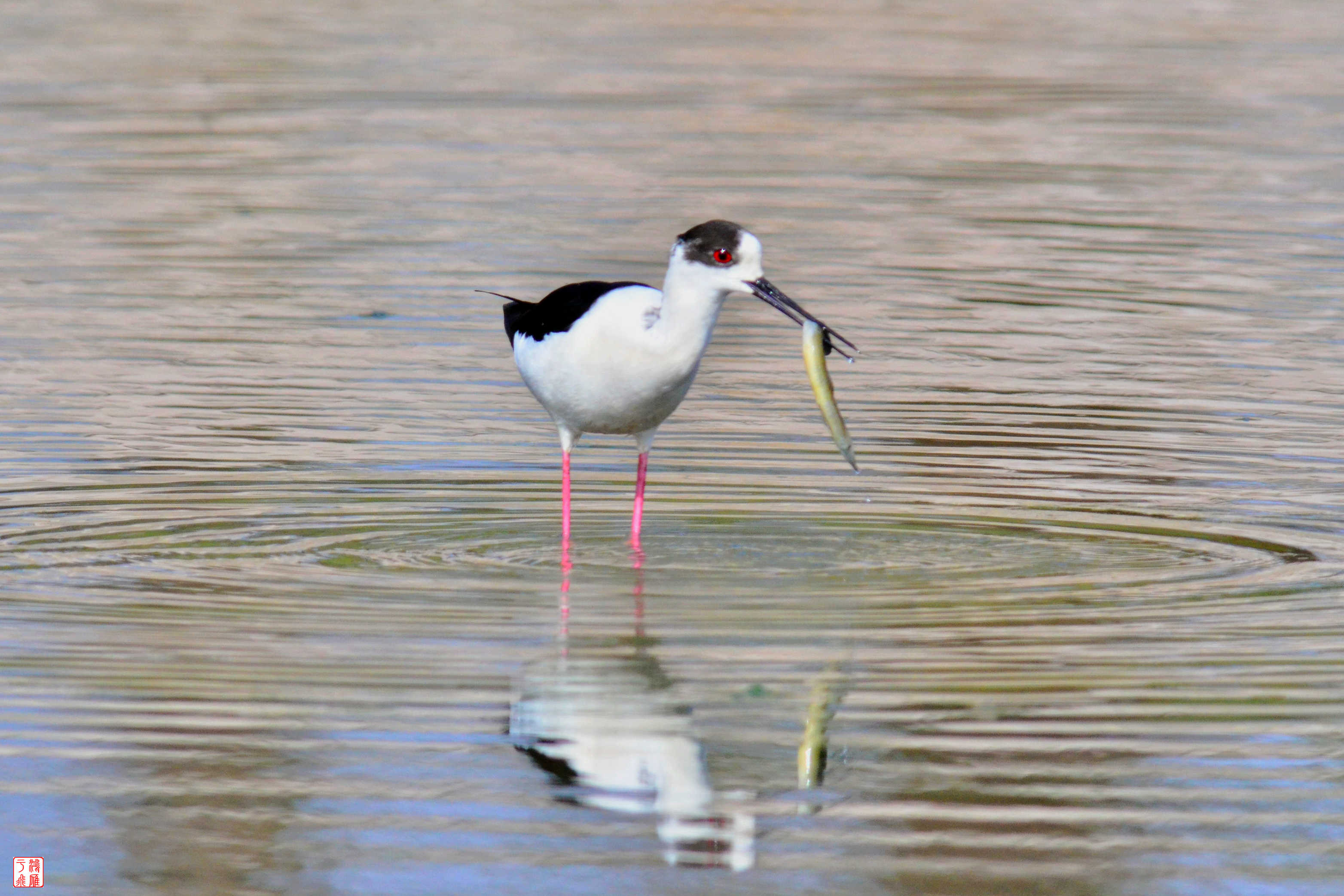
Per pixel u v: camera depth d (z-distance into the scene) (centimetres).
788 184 2303
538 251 1975
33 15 3369
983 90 2862
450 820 797
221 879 745
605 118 2648
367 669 952
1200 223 2142
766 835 786
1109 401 1521
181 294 1838
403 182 2291
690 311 1114
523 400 1540
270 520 1216
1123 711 904
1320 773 840
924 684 938
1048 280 1919
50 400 1491
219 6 3516
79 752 853
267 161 2381
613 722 889
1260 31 3381
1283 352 1673
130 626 1011
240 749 859
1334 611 1052
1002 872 754
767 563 1143
